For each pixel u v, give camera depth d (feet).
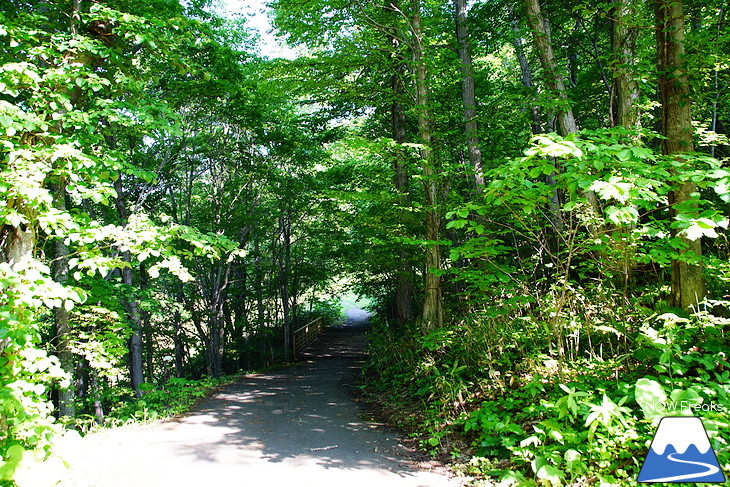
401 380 26.09
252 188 48.88
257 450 15.33
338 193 25.77
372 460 14.10
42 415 12.12
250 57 37.83
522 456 11.70
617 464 10.02
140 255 13.94
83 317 21.47
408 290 36.32
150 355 48.29
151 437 17.26
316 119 39.78
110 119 15.30
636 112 20.49
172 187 42.57
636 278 19.12
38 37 16.66
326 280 61.46
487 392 16.58
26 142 13.80
